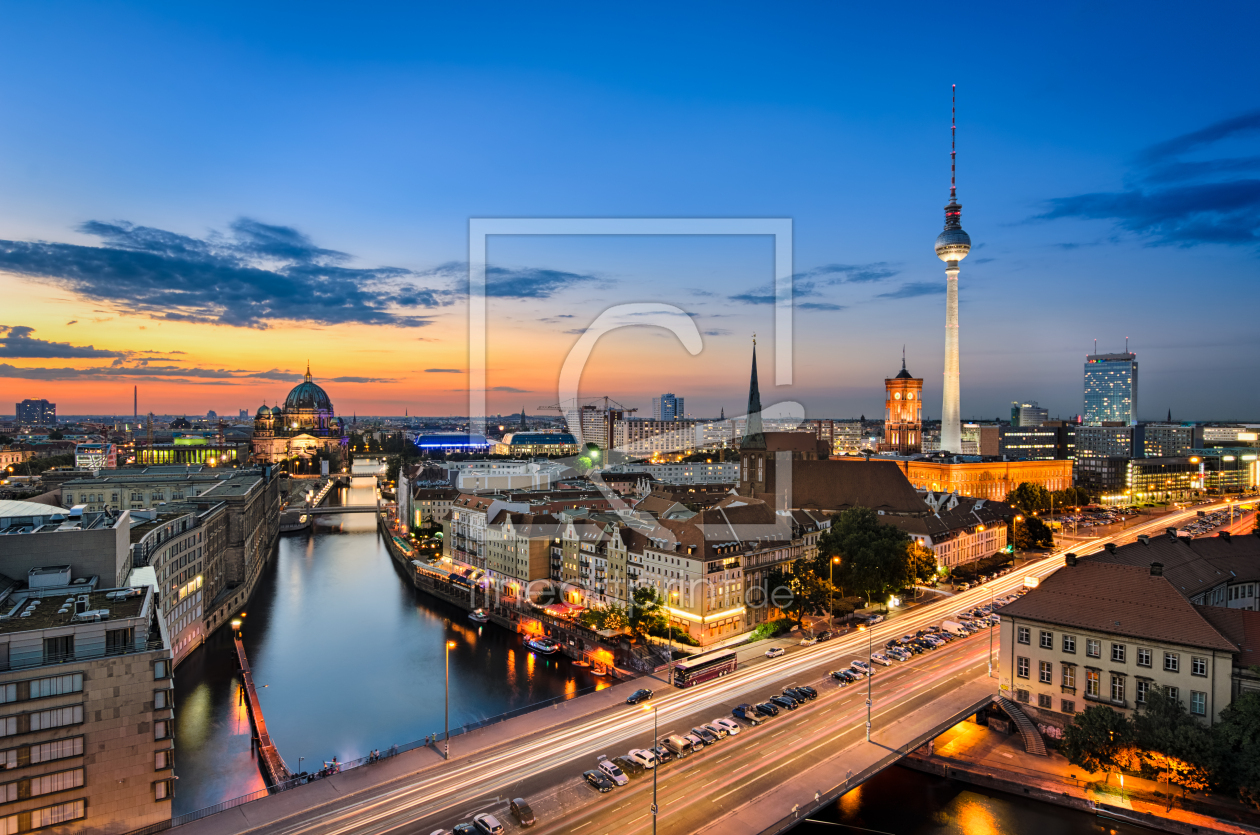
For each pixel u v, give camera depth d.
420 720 118.81
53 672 72.50
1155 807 78.25
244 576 192.75
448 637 162.88
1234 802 78.38
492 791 79.44
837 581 151.38
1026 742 94.00
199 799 95.00
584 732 94.38
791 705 101.38
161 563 137.50
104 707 74.62
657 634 139.88
